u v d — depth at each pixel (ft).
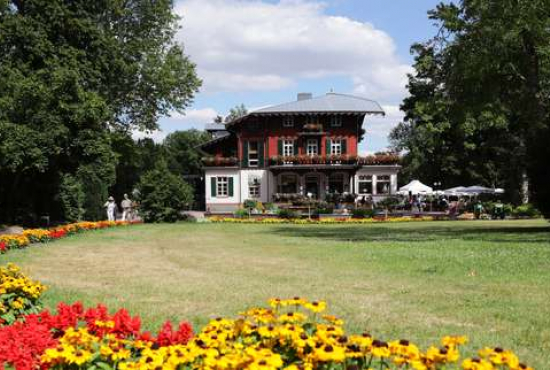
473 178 198.80
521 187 164.25
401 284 33.24
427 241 63.87
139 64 133.69
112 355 13.44
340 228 99.35
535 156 79.20
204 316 24.94
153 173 121.19
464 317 24.38
